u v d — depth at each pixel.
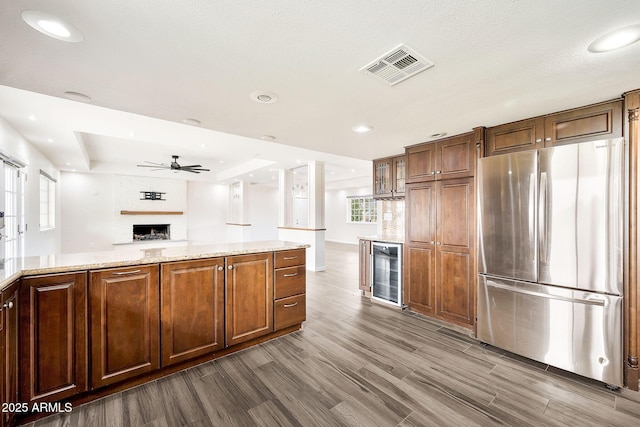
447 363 2.41
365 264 4.25
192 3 1.13
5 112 3.10
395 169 4.20
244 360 2.44
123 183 8.30
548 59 1.55
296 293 3.03
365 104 2.21
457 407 1.85
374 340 2.84
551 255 2.32
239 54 1.52
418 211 3.51
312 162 6.21
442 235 3.24
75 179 7.65
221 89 1.95
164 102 2.19
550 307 2.32
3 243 3.31
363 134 3.08
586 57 1.53
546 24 1.25
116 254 2.31
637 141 1.99
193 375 2.21
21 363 1.66
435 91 1.97
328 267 6.61
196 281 2.32
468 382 2.13
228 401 1.90
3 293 1.47
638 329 2.00
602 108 2.16
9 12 1.17
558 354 2.28
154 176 8.75
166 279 2.17
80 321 1.83
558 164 2.29
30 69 1.68
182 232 9.37
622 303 2.03
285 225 7.17
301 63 1.61
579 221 2.19
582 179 2.18
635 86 1.91
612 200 2.06
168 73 1.73
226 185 10.63
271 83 1.86
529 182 2.45
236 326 2.56
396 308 3.77
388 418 1.74
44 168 5.38
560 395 1.98
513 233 2.55
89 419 1.72
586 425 1.69
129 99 2.13
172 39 1.38
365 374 2.23
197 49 1.47
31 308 1.69
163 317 2.15
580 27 1.27
